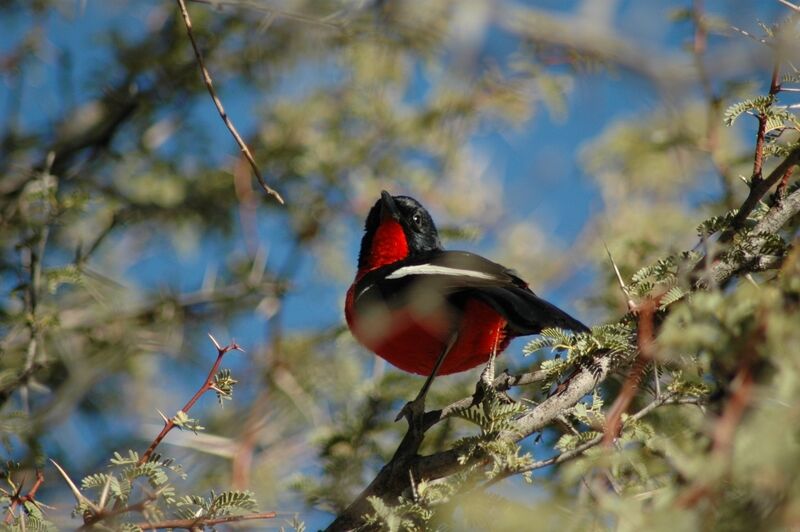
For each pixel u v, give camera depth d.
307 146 14.27
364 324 9.85
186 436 10.70
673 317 5.35
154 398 12.88
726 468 4.48
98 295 12.09
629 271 10.52
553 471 7.52
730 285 7.30
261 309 12.80
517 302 8.40
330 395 12.11
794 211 7.39
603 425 6.12
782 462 4.29
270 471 10.83
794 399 4.48
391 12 12.91
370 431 10.20
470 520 6.25
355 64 13.59
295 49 13.69
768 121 7.33
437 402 10.44
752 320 5.04
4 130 13.68
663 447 5.57
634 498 5.02
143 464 6.54
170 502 6.60
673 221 12.74
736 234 7.27
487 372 7.75
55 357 11.71
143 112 13.99
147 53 13.95
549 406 7.15
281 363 12.12
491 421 7.05
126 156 13.81
